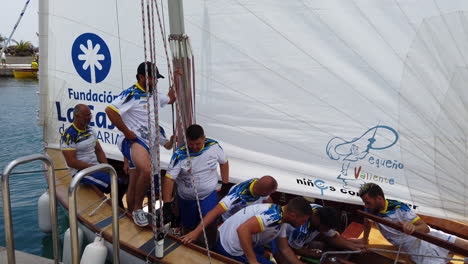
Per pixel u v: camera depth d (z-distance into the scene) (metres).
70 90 4.21
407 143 2.66
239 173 3.44
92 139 3.63
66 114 4.30
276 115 3.19
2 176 2.25
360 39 2.78
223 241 2.67
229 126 3.38
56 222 2.51
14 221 4.65
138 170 2.95
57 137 4.44
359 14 2.73
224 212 2.80
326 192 3.16
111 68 3.88
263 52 3.10
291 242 2.91
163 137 3.27
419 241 2.76
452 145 2.48
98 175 3.66
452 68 2.41
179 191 3.08
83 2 3.83
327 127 3.05
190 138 2.82
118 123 2.91
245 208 2.66
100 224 2.98
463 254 2.33
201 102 3.42
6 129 11.52
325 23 2.85
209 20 3.20
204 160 2.96
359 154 2.99
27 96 20.47
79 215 3.13
